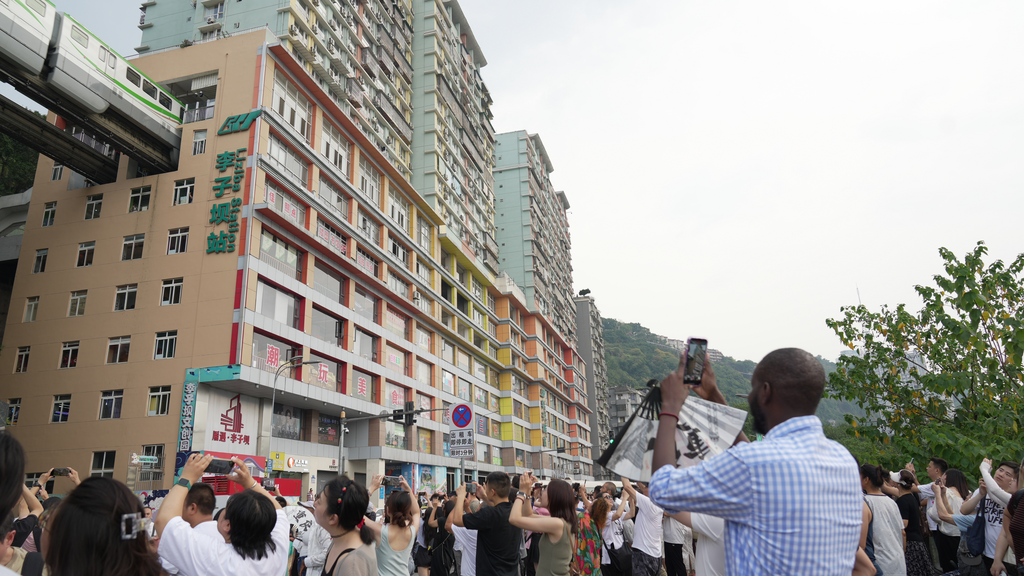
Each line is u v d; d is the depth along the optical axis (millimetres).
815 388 2369
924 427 10641
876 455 11898
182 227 31266
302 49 38719
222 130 32188
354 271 38188
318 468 34719
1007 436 9953
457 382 52438
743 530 2188
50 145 29969
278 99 34031
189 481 3871
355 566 4141
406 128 53469
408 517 5641
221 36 35656
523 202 80062
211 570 3539
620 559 9320
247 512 3730
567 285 100000
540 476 67625
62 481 28516
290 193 33469
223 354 28531
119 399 29266
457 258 56844
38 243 33594
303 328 33125
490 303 65250
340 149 39562
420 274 48875
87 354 30516
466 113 68000
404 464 42688
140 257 31453
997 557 5578
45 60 26391
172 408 28109
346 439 38719
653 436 2570
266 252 31375
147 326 30047
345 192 38688
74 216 33406
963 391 10797
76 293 32062
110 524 2469
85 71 27750
